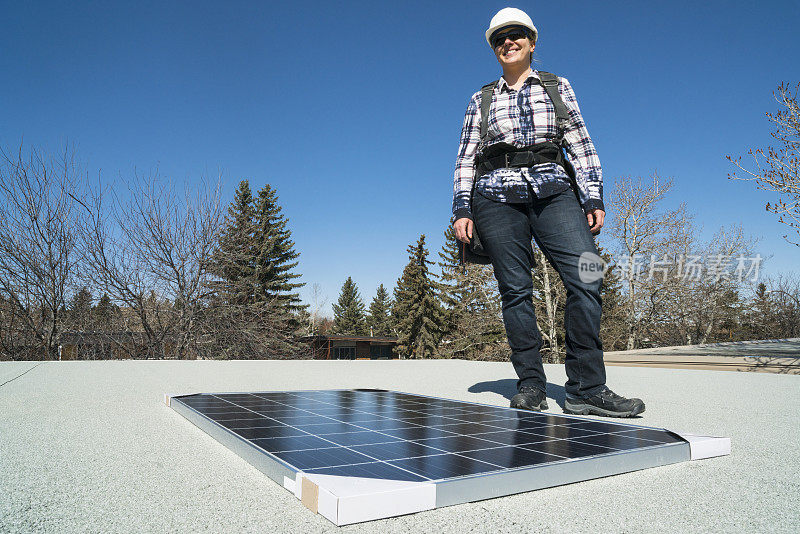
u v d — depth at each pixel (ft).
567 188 7.75
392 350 130.52
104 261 38.14
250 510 3.18
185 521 2.99
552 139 7.93
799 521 3.13
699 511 3.29
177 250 43.04
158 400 8.12
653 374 14.06
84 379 10.95
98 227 37.93
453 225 8.43
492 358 78.69
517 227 7.96
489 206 8.05
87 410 7.10
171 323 42.91
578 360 7.42
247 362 17.31
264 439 4.48
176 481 3.79
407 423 5.36
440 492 3.25
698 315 74.23
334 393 8.22
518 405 7.47
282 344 65.05
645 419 6.88
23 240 35.12
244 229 52.24
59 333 36.68
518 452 4.09
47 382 10.34
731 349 27.22
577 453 4.08
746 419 6.86
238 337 48.85
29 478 3.86
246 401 7.06
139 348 41.50
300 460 3.75
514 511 3.24
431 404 6.91
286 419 5.56
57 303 36.01
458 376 12.91
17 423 6.13
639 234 73.10
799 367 16.85
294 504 3.30
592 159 7.91
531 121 7.88
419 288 125.39
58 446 4.92
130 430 5.69
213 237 45.44
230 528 2.89
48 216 35.50
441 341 116.88
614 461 4.08
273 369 14.49
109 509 3.19
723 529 2.99
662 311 73.00
